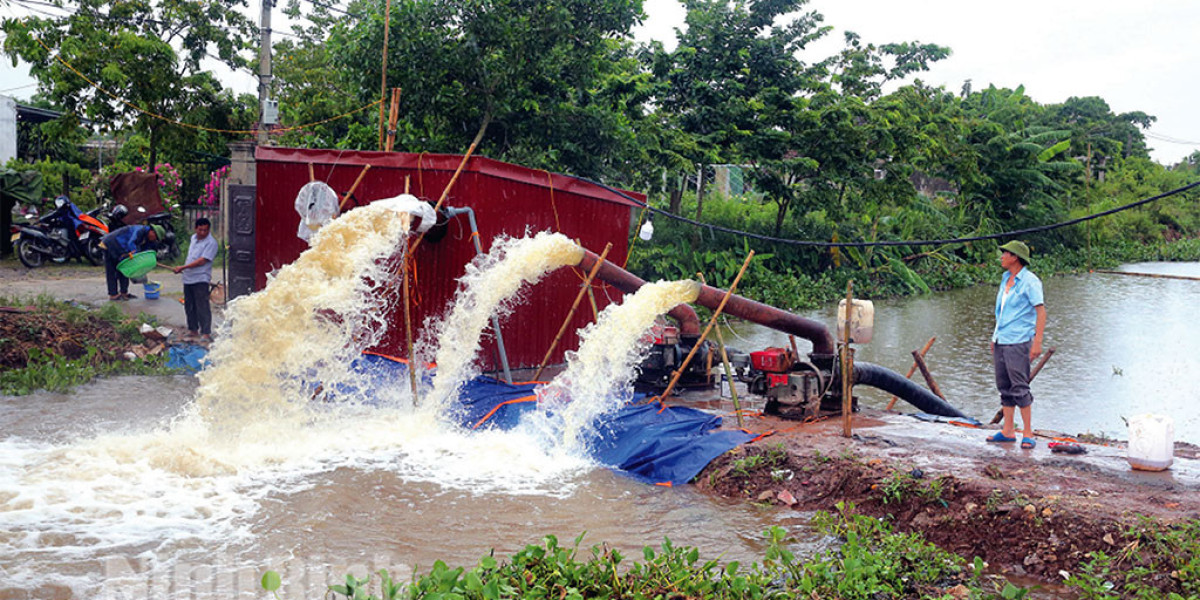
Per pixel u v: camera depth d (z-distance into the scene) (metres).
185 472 7.38
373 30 17.97
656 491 7.51
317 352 9.16
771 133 26.56
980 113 45.56
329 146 22.06
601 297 13.14
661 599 4.97
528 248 9.72
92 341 12.11
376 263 10.81
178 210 26.42
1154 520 5.79
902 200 29.09
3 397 9.84
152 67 22.97
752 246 27.28
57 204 20.12
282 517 6.48
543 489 7.44
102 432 8.53
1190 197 61.50
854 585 5.28
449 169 11.08
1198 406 12.00
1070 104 68.94
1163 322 20.72
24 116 31.84
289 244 12.13
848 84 30.64
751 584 5.00
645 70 26.89
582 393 8.91
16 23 21.38
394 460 8.02
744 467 7.56
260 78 21.25
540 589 4.71
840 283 27.34
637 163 22.42
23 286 16.66
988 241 35.94
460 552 5.98
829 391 9.59
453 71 18.45
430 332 11.27
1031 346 7.85
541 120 19.23
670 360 10.61
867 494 6.94
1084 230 43.91
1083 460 7.32
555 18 18.48
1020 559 5.98
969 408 11.81
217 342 8.59
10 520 6.12
